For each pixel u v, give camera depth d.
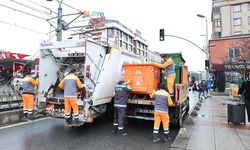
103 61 8.30
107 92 8.37
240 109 8.76
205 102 17.03
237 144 6.31
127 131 8.18
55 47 8.10
